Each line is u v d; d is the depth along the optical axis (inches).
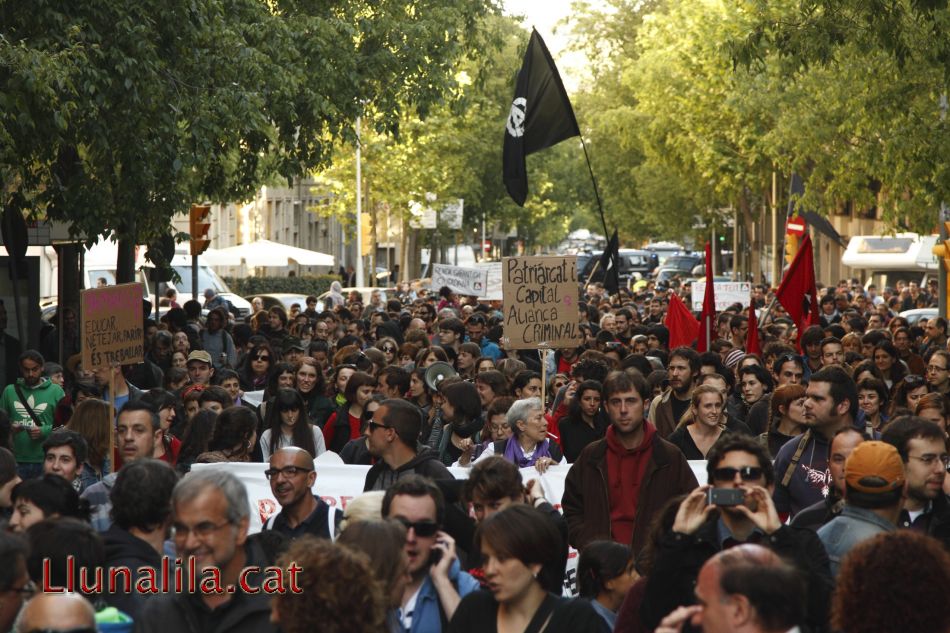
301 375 638.5
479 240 5118.1
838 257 3351.4
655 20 2610.7
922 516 341.1
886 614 214.1
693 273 3376.0
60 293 1056.2
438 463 402.0
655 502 412.2
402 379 605.9
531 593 272.1
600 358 631.8
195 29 817.5
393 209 2770.7
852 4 914.1
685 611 222.1
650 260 4407.0
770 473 295.4
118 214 893.2
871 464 294.2
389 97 1246.3
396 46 1247.5
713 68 2207.2
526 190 1006.4
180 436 524.1
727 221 3240.7
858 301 1824.6
